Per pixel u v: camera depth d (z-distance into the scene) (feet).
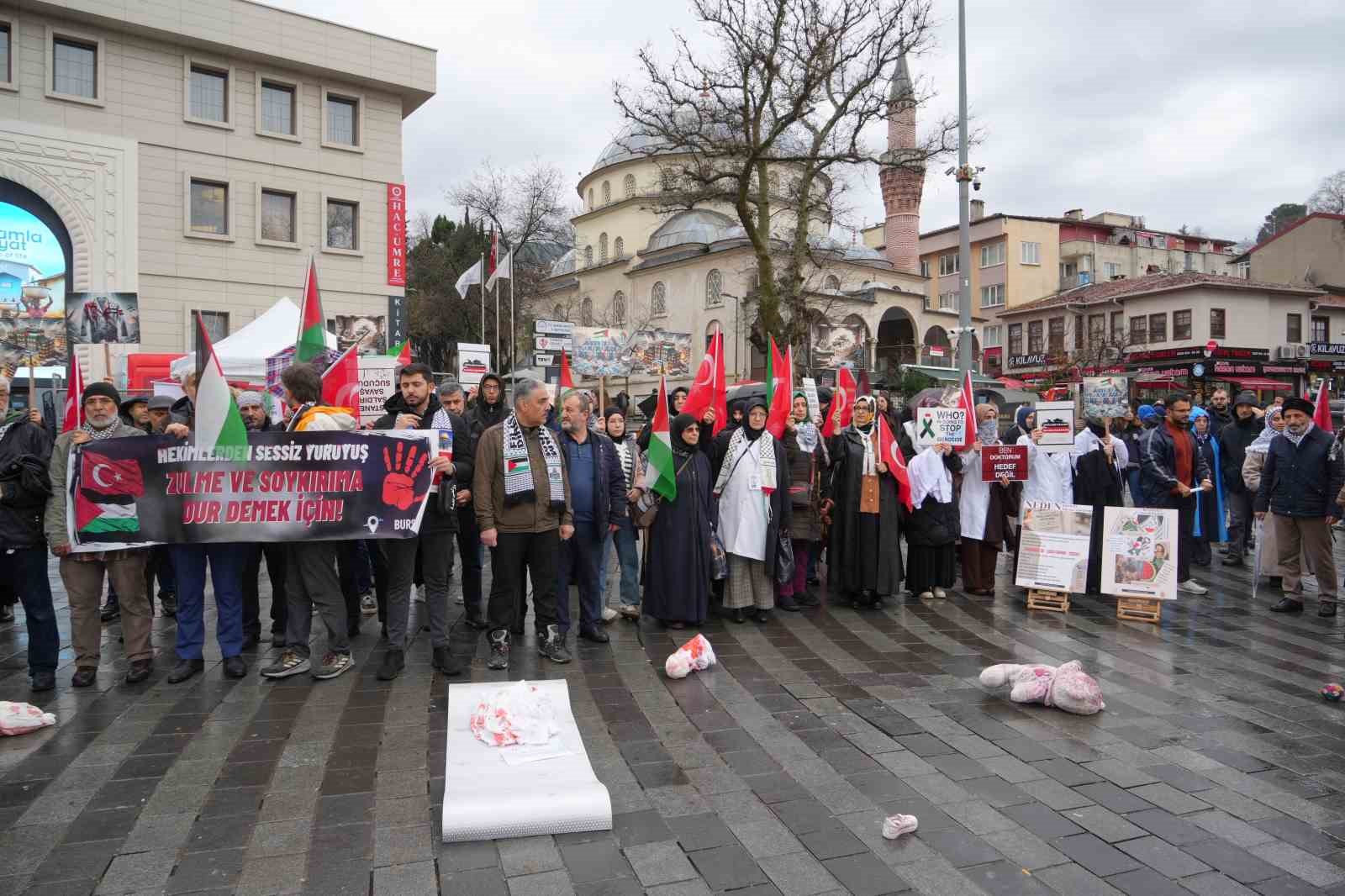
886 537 25.82
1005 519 28.48
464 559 23.57
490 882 10.37
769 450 24.09
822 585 30.68
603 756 14.34
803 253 84.53
